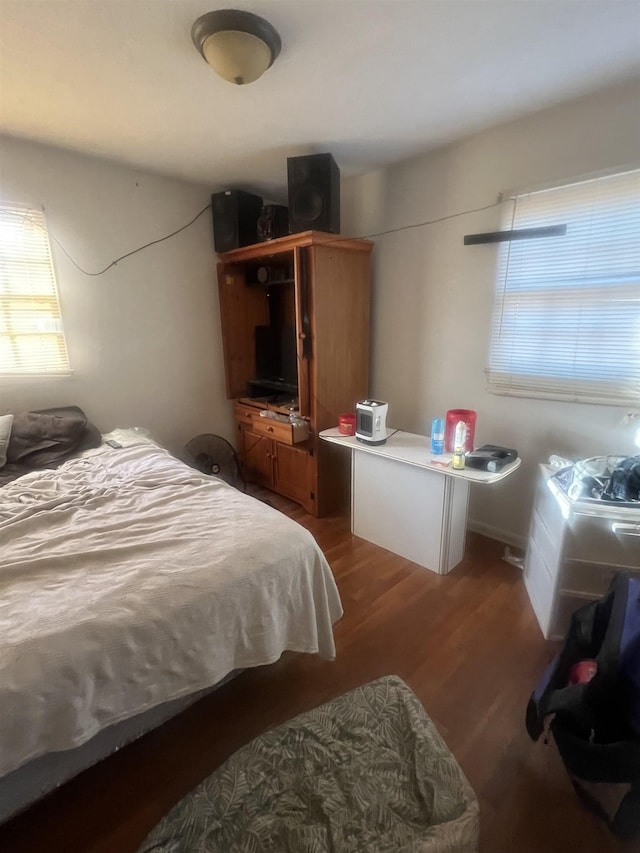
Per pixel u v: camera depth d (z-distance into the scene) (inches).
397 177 108.1
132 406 120.5
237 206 119.4
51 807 46.9
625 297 77.4
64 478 79.2
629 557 65.1
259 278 127.3
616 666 44.6
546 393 90.0
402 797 41.2
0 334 97.0
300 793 41.6
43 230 98.5
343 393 115.4
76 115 80.9
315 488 115.5
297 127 86.7
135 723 49.8
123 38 58.9
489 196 92.0
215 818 39.3
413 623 75.3
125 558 52.7
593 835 44.6
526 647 69.6
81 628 41.3
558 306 85.6
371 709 49.7
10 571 49.0
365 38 59.8
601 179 76.9
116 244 110.0
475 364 101.0
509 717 57.4
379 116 82.6
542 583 74.7
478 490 106.1
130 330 116.3
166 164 106.5
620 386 80.5
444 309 104.5
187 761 52.0
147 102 76.2
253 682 63.1
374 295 119.6
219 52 57.1
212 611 48.3
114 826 45.3
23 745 37.1
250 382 135.1
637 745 41.2
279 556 55.4
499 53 63.7
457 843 37.0
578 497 66.2
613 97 73.6
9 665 37.3
